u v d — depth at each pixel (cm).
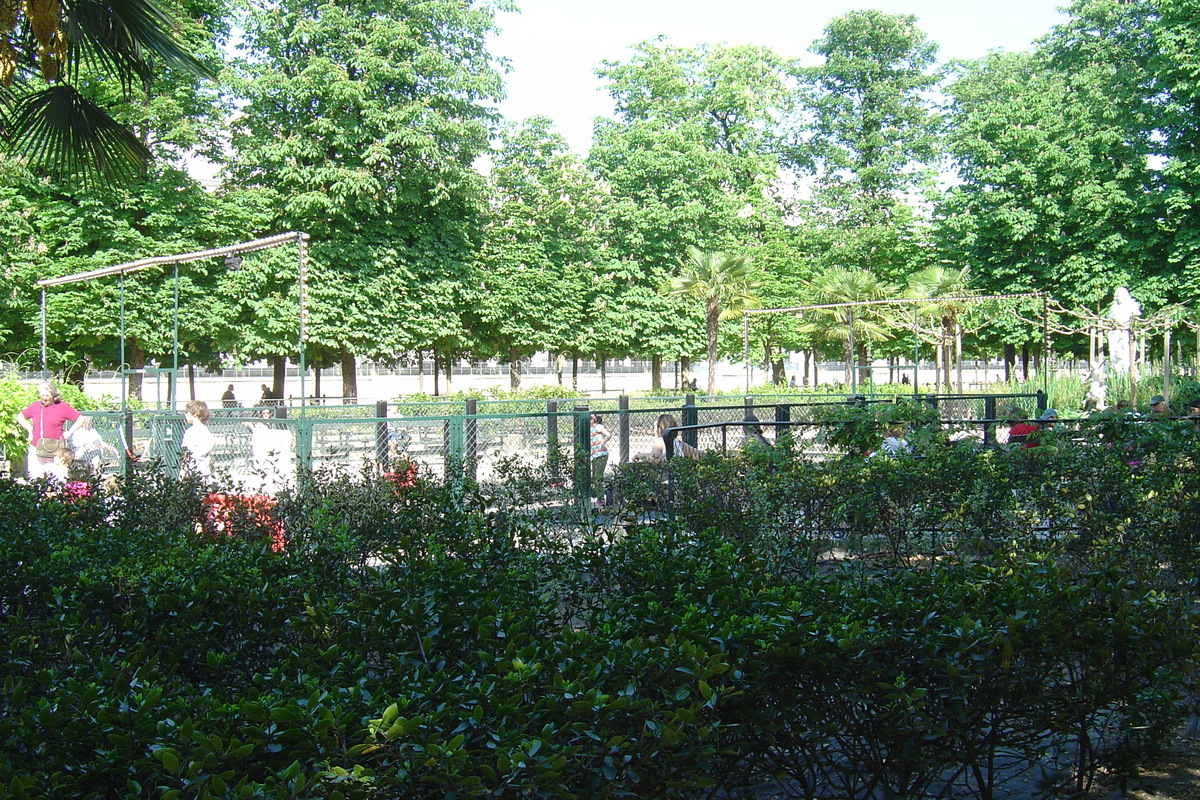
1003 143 4100
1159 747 388
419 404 2022
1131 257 3747
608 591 439
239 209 3400
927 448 703
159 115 3109
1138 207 3603
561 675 283
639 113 4844
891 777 339
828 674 314
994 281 4138
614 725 267
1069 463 668
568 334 4428
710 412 1889
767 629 313
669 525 475
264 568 443
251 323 3500
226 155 3500
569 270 4422
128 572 402
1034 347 4503
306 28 3403
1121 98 3528
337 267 3534
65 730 244
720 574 381
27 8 863
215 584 389
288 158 3419
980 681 320
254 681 292
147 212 3266
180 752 236
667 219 4544
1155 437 739
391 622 339
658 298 4525
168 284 3256
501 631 330
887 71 5094
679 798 278
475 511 714
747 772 322
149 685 277
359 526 595
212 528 691
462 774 235
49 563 464
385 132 3447
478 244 3931
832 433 802
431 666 317
